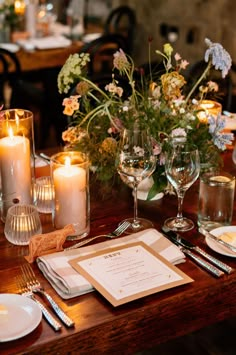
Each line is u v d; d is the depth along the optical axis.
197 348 1.77
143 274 1.23
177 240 1.38
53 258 1.27
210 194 1.43
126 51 3.30
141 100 1.56
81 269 1.24
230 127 2.03
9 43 3.85
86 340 1.10
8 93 3.95
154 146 1.44
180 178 1.40
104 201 1.61
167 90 1.49
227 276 1.26
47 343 1.06
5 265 1.29
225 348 1.74
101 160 1.52
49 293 1.19
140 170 1.39
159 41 4.63
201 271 1.28
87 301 1.17
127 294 1.16
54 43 3.82
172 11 4.41
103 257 1.29
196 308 1.23
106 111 1.50
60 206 1.38
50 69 3.75
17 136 1.46
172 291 1.20
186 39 4.31
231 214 1.46
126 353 1.17
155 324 1.18
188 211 1.55
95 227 1.46
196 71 2.42
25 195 1.50
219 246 1.35
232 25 3.82
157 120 1.48
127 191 1.67
